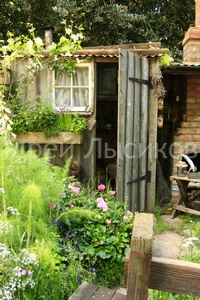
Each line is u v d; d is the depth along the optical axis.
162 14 10.60
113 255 2.72
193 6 10.20
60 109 4.83
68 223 2.82
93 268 2.58
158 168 5.50
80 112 4.93
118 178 4.33
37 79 4.94
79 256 2.60
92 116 5.02
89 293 1.44
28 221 2.26
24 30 9.16
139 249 0.97
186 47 5.86
